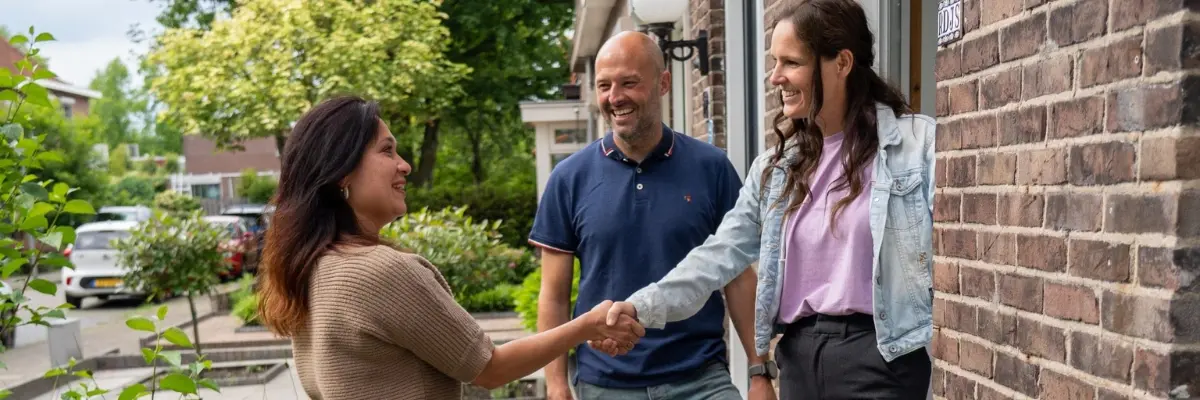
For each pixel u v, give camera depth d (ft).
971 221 6.33
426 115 60.80
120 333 38.65
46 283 8.46
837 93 7.05
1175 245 4.42
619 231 9.20
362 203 5.92
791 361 7.46
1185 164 4.38
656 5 16.92
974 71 6.28
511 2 68.64
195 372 8.75
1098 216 5.00
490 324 32.83
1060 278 5.36
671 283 8.07
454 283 31.89
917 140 7.04
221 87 52.85
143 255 26.55
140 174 140.97
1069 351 5.29
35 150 8.42
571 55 55.26
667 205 9.21
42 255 8.76
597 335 7.39
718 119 17.40
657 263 9.16
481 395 20.83
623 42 9.10
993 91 6.04
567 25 72.84
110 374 26.17
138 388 8.28
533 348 6.68
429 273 5.87
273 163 176.86
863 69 7.04
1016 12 5.75
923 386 6.99
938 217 6.74
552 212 9.66
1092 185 5.04
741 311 9.34
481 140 87.56
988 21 6.09
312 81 52.80
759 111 15.30
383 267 5.54
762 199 7.88
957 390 6.54
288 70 51.60
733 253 8.20
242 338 32.04
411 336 5.57
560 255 9.67
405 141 70.18
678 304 8.05
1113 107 4.84
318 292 5.57
